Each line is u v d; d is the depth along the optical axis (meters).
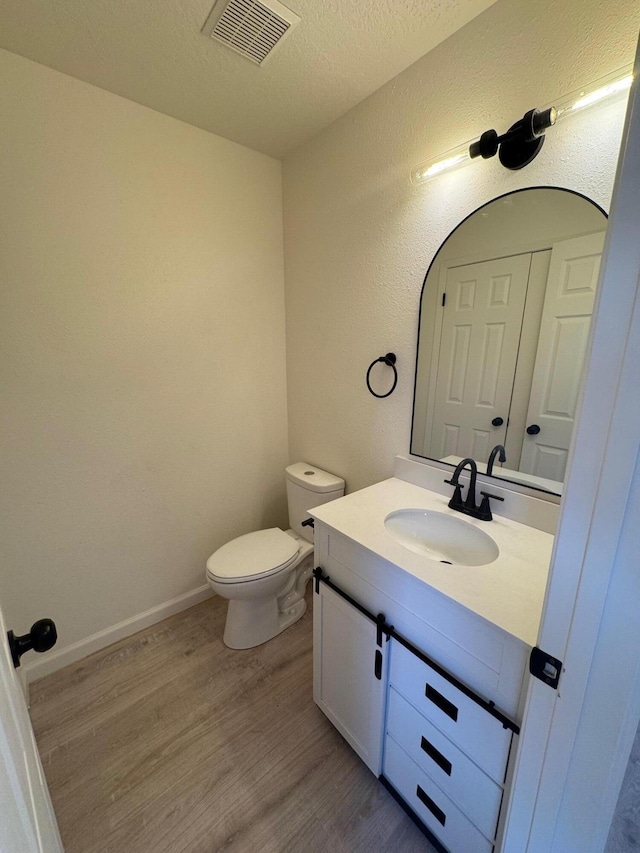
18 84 1.20
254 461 2.13
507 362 1.16
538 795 0.58
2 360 1.31
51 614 1.55
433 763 0.93
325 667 1.27
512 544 1.03
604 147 0.89
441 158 1.14
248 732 1.30
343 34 1.10
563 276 1.01
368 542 1.03
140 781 1.15
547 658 0.52
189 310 1.72
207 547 2.02
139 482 1.71
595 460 0.43
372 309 1.55
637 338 0.38
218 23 1.06
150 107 1.46
